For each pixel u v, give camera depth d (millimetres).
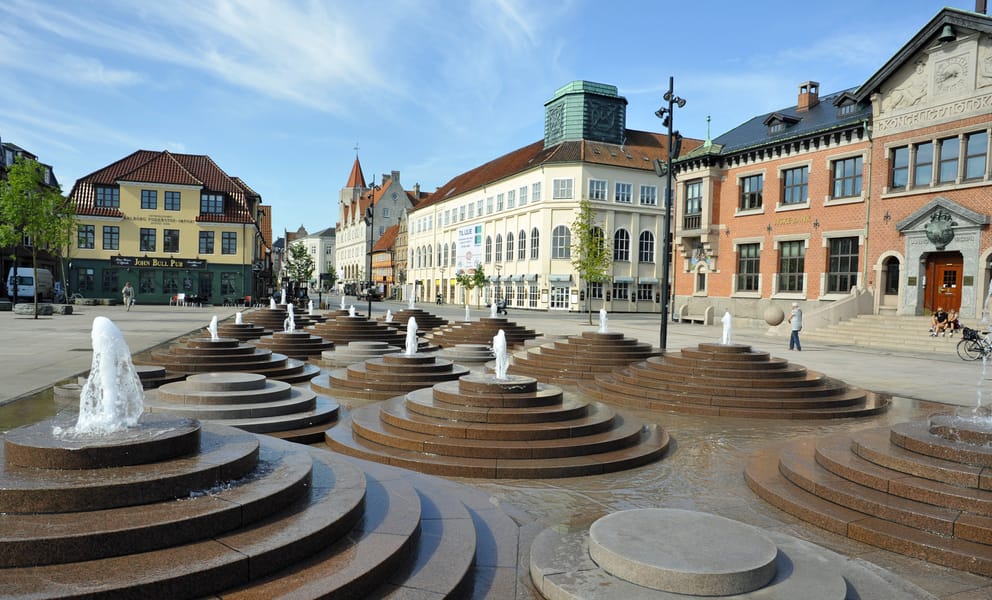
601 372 15930
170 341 21172
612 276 59156
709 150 37812
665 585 4129
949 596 4777
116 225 54938
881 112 29656
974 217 25500
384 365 13375
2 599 3230
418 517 5199
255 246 66125
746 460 8766
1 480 4152
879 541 5691
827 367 18641
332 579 3984
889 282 29688
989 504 5629
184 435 4973
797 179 34094
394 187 116125
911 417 11891
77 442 4602
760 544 4566
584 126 60688
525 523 6223
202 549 3963
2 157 52969
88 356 16734
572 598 4074
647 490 7387
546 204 58969
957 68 26609
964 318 25984
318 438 9469
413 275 93562
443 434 8594
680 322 40438
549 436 8633
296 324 29234
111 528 3797
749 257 36906
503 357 10945
